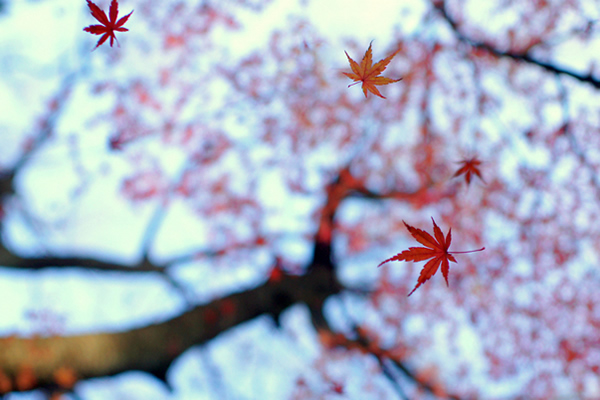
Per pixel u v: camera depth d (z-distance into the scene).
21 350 5.14
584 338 7.57
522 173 7.23
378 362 7.25
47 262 6.35
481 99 6.93
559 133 6.61
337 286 7.01
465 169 3.67
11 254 6.25
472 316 8.02
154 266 6.88
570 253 7.52
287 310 6.85
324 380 7.43
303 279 6.84
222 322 6.27
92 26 2.29
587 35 5.58
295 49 7.07
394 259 2.13
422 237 2.15
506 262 7.82
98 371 5.40
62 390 5.30
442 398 7.45
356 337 7.23
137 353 5.62
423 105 7.51
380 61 2.30
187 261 7.11
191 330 6.03
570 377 7.55
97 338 5.54
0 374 4.97
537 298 7.80
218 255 7.75
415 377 7.39
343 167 7.66
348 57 2.29
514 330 7.90
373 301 7.92
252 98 8.00
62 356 5.27
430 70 7.14
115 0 2.28
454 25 6.34
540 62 5.61
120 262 6.73
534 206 7.43
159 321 6.00
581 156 6.71
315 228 7.57
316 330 7.02
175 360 5.84
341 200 7.44
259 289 6.58
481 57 6.59
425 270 2.13
